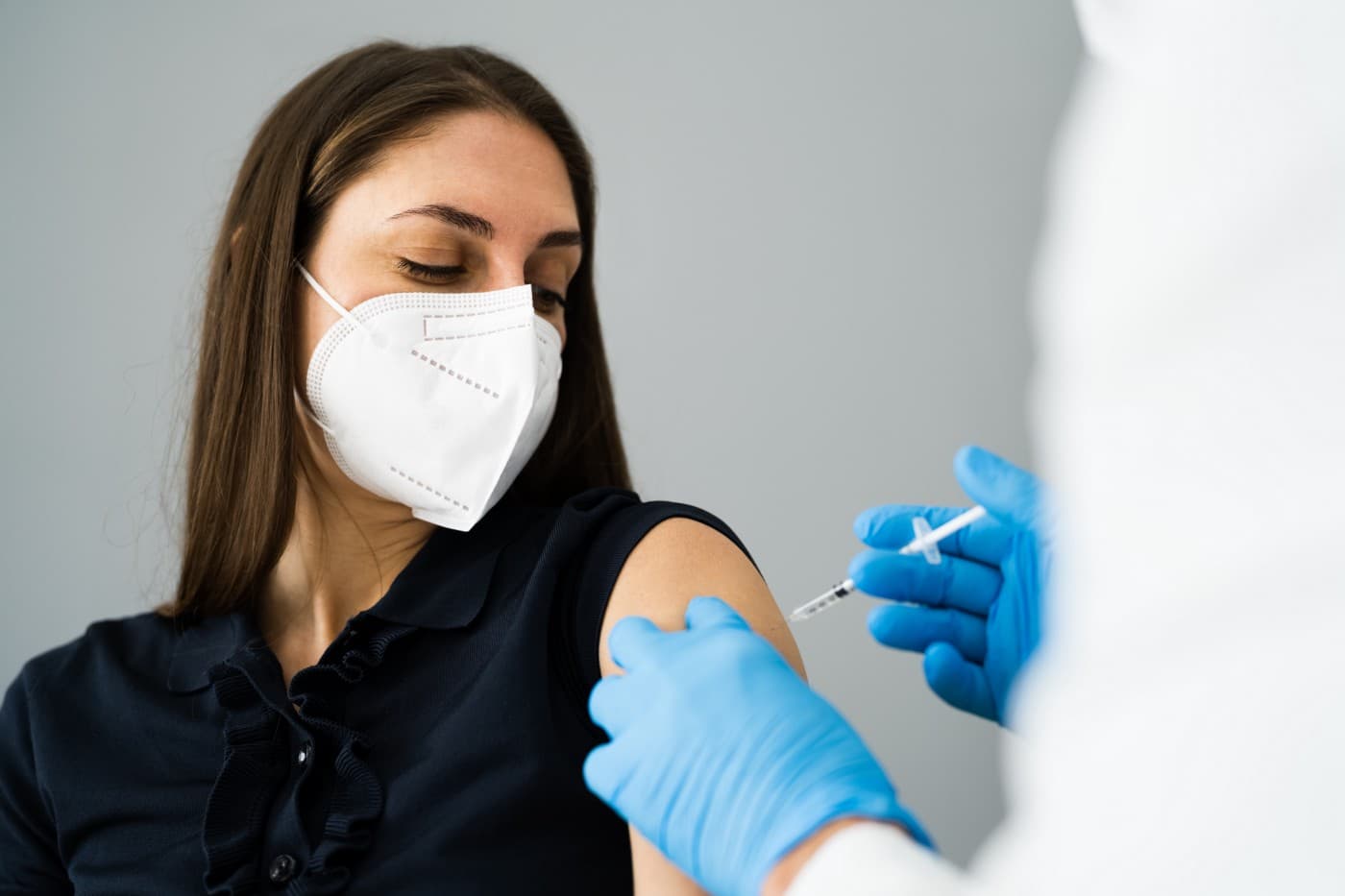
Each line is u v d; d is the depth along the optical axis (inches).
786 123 104.6
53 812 52.9
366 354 54.2
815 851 26.8
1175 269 18.1
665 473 104.0
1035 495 45.8
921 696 101.5
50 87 106.0
